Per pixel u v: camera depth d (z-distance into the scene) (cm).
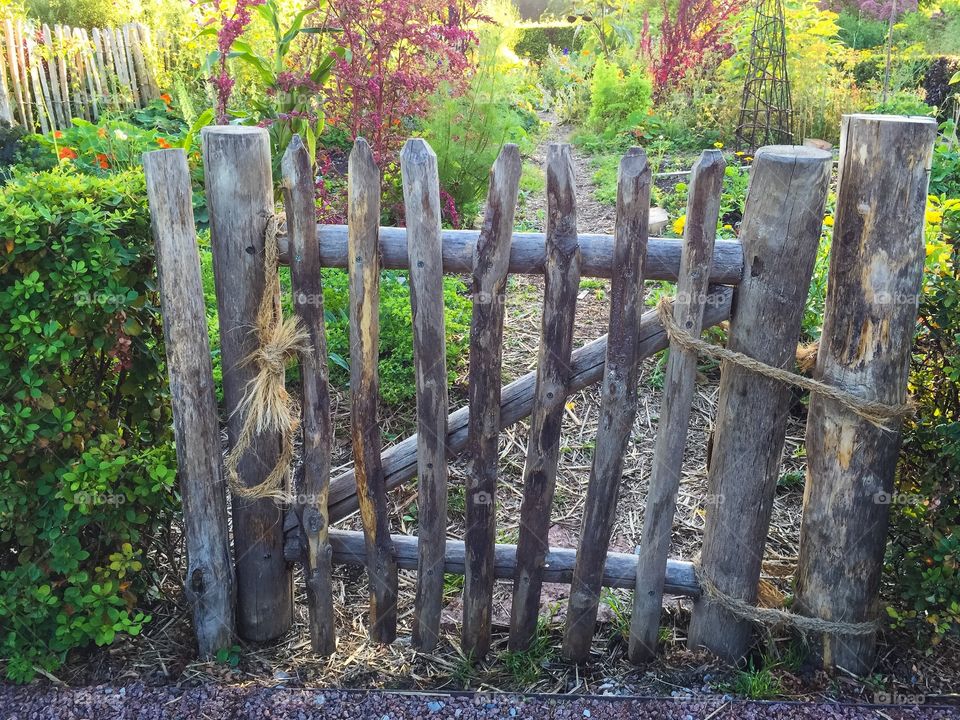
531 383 257
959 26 1137
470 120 632
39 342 248
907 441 275
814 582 264
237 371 254
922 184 226
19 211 238
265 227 241
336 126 598
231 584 275
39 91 770
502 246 232
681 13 1083
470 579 268
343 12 509
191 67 924
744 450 252
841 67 1039
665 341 250
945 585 259
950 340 266
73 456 269
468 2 779
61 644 268
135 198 256
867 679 266
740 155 754
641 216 227
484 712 257
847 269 236
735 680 267
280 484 267
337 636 288
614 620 295
